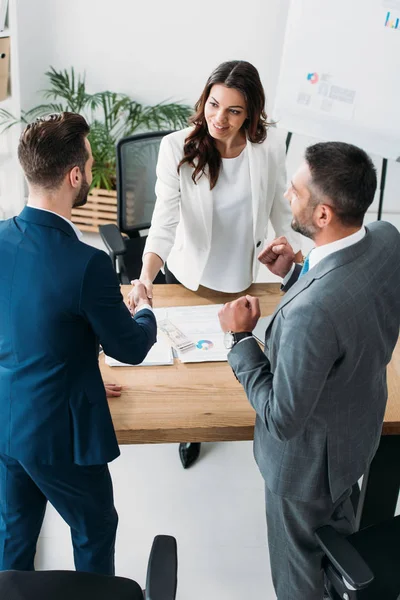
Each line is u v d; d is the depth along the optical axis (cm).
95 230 417
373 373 141
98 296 136
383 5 319
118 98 404
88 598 132
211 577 207
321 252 132
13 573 135
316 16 329
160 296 219
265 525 227
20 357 142
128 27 386
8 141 376
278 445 149
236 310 150
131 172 276
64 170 135
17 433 148
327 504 160
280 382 129
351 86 338
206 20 381
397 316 139
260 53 388
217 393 179
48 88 407
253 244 222
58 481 157
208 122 194
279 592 178
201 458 252
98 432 151
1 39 337
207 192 211
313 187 126
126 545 216
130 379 182
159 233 213
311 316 124
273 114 357
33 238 136
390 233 141
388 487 192
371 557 158
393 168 408
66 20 386
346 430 144
